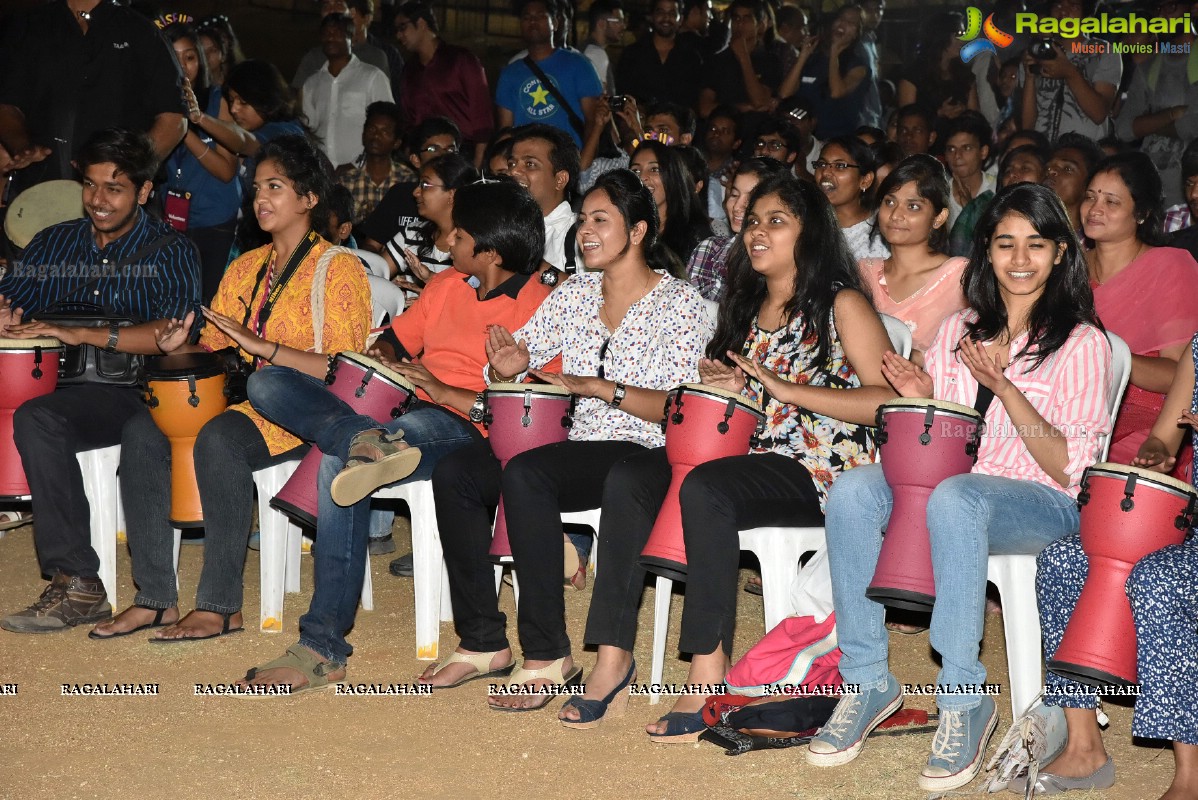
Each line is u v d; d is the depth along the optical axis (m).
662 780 3.08
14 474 4.25
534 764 3.17
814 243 3.48
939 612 3.05
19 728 3.38
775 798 2.98
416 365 4.03
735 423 3.36
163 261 4.51
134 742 3.29
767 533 3.46
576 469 3.59
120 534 5.23
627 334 3.81
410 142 6.41
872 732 3.36
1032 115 7.37
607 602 3.46
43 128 5.88
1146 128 7.09
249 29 11.92
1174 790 2.86
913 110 7.34
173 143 5.92
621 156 6.61
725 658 3.36
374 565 5.00
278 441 4.08
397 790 3.01
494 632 3.76
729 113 6.91
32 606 4.21
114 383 4.37
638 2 10.17
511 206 4.13
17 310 4.43
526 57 7.88
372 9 8.55
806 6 9.33
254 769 3.12
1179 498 2.83
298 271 4.18
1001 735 3.37
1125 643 2.87
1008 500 3.08
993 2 8.01
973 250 3.35
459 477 3.68
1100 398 3.19
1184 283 4.15
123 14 5.84
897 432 3.08
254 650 4.00
